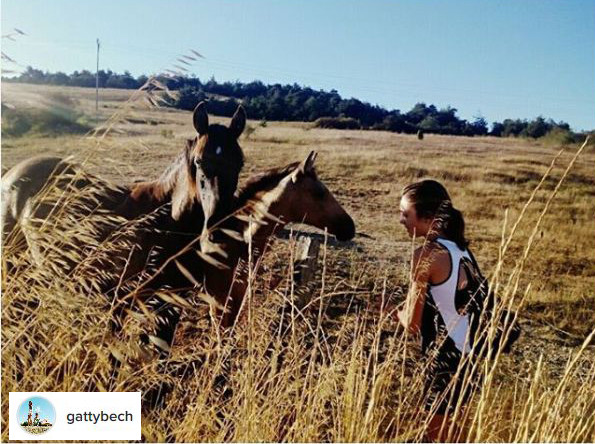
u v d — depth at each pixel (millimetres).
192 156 3992
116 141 2629
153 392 2795
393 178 17422
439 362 2758
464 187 16344
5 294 2275
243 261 3922
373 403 2352
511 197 15039
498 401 2926
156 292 2441
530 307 7934
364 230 11594
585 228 11938
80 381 2213
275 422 2471
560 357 6395
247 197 4727
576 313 7844
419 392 2922
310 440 2379
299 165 4855
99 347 2236
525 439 2299
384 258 8211
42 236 2473
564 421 2424
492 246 11211
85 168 2678
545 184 16328
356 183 16797
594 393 2576
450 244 2861
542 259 9469
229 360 2865
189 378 2852
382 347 3301
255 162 17562
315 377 3012
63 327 2229
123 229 3562
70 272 2656
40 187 3680
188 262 3955
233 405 2486
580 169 18047
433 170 17969
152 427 2322
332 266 7172
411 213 3027
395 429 2617
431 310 2842
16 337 2193
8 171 3926
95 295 2592
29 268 2418
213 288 4066
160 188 4137
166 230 3969
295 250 4637
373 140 23734
